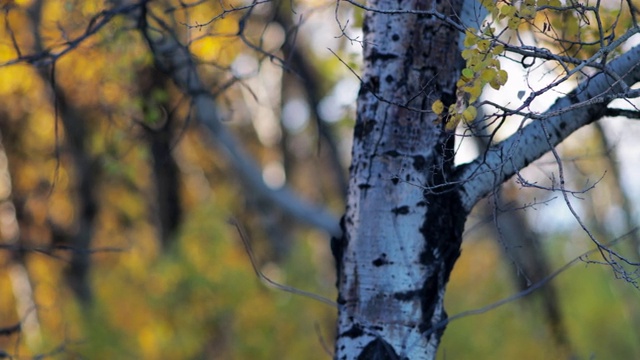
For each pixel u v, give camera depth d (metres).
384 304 6.86
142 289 19.78
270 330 19.86
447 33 6.88
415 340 6.84
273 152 32.12
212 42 11.02
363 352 6.84
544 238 18.02
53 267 24.72
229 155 14.68
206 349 19.83
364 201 6.92
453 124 5.82
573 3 6.06
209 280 19.56
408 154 6.86
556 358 19.41
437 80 6.84
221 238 19.95
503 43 5.86
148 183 26.20
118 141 13.35
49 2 12.00
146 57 11.36
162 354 19.39
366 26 7.04
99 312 19.53
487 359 19.72
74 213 25.00
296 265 20.47
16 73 14.75
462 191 6.93
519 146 6.93
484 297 20.36
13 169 24.59
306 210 14.63
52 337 17.44
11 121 23.28
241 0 11.91
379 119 6.91
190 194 28.16
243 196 27.09
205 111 14.15
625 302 28.84
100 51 12.03
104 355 19.00
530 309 19.77
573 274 29.77
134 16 10.69
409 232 6.85
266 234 26.72
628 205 21.36
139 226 27.14
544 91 5.71
